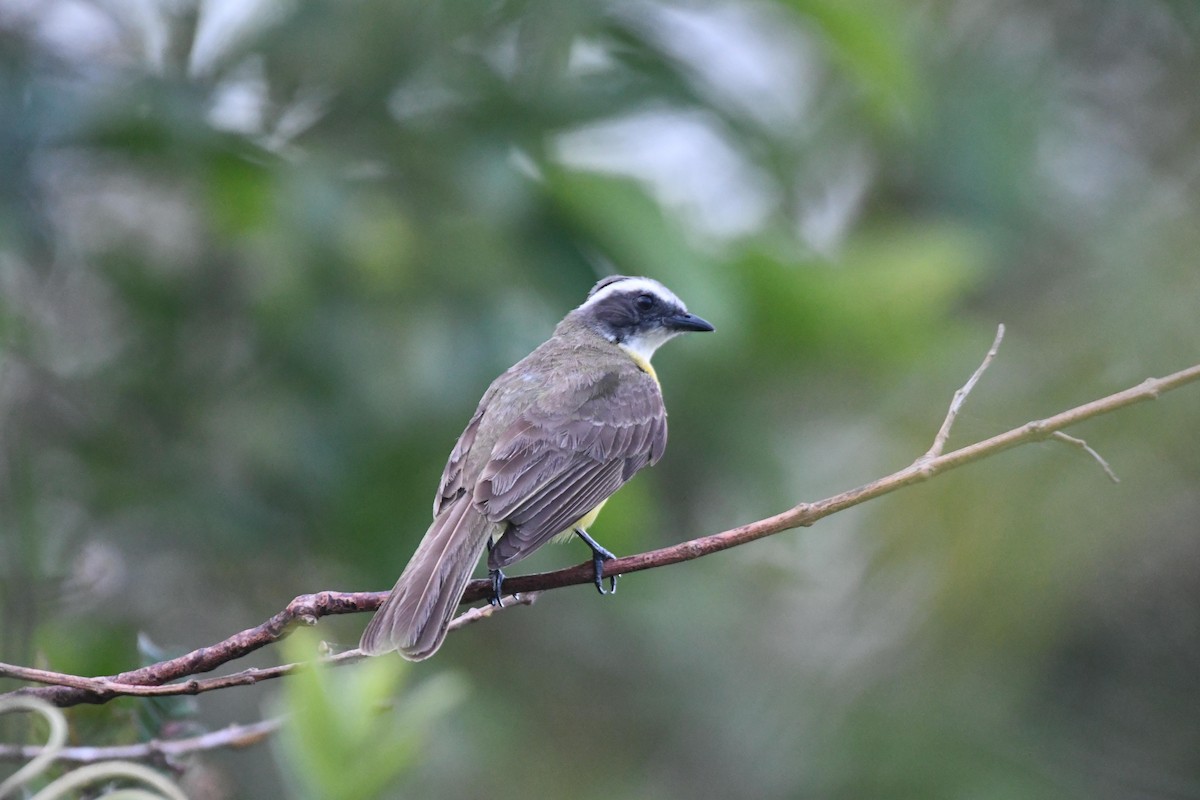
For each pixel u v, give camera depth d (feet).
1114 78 55.06
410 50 39.24
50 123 37.86
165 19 39.99
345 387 38.52
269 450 39.70
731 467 42.37
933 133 52.39
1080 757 38.86
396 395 38.11
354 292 38.34
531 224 39.11
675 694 47.50
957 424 37.40
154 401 41.68
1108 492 35.29
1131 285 38.91
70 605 37.45
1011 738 39.17
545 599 47.34
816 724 43.29
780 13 41.04
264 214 38.50
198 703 42.86
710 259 38.99
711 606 47.21
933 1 55.21
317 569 42.32
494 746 43.96
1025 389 38.86
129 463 40.73
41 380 41.45
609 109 39.91
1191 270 38.81
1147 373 36.68
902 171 54.85
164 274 43.09
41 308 42.37
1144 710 38.37
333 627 41.14
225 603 42.19
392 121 39.68
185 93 38.60
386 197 38.73
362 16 38.81
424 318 38.27
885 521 39.09
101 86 38.86
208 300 42.98
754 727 45.78
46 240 39.83
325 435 39.11
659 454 36.01
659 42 41.11
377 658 21.81
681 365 41.09
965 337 42.14
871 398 44.09
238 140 38.81
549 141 39.81
